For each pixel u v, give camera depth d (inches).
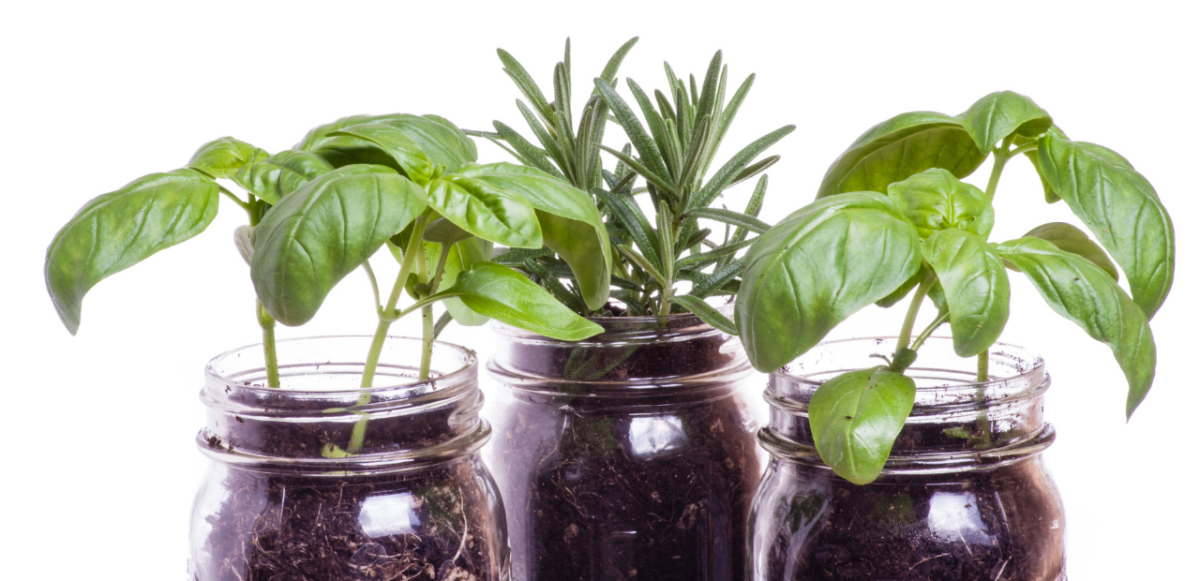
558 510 25.7
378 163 24.3
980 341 21.8
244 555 23.3
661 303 26.0
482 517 24.0
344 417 23.2
